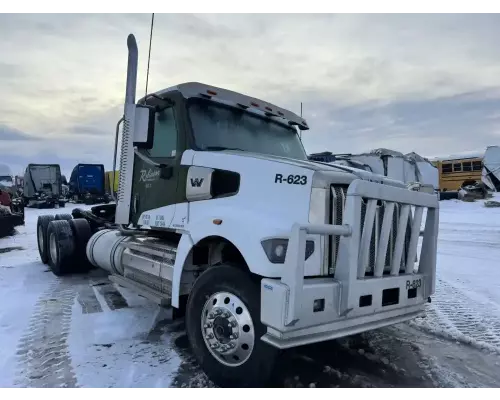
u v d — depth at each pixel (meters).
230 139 4.46
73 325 4.74
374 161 21.58
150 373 3.56
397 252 3.46
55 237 7.28
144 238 5.27
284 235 3.14
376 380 3.49
